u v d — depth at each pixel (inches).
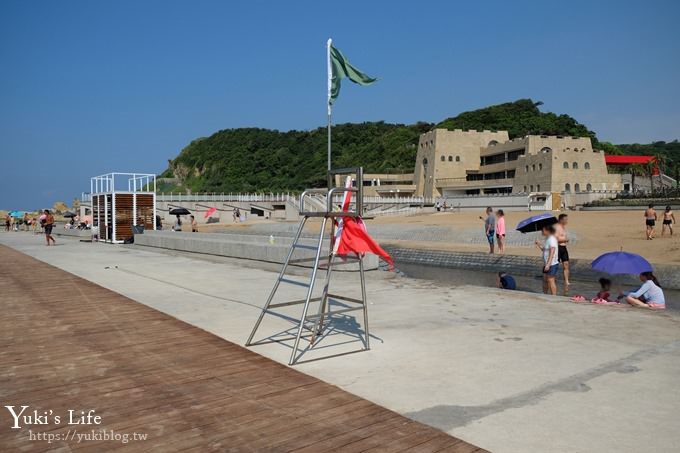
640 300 369.1
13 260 700.7
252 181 4943.4
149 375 209.8
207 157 5659.5
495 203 2778.1
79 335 277.1
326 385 197.9
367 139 5113.2
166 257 754.2
